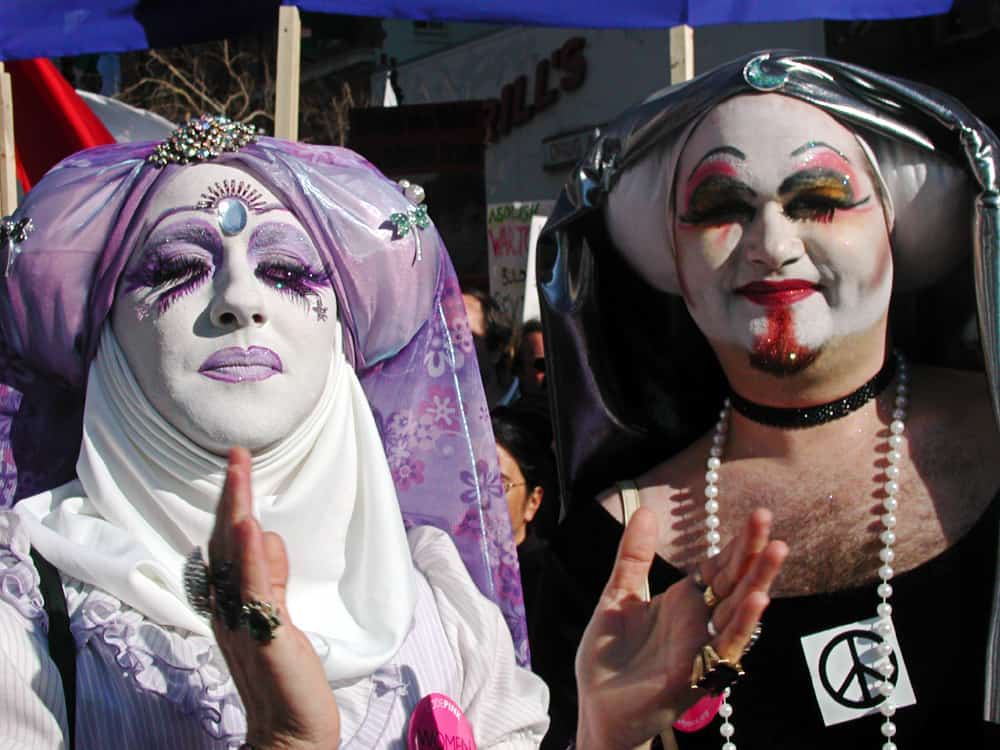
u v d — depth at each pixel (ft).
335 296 5.86
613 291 7.12
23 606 4.90
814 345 6.07
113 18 9.97
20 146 13.25
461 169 17.15
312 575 5.61
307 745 4.20
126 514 5.36
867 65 20.63
